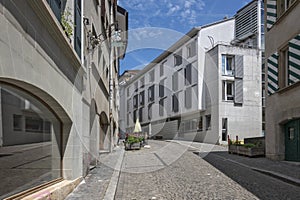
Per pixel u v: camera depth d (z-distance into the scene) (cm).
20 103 490
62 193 575
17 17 393
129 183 794
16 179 470
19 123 486
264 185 760
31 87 470
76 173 720
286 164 1165
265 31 1477
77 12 767
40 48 482
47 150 603
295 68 1149
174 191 688
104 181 778
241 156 1528
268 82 1423
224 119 2716
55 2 588
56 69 570
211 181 812
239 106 2780
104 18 1363
